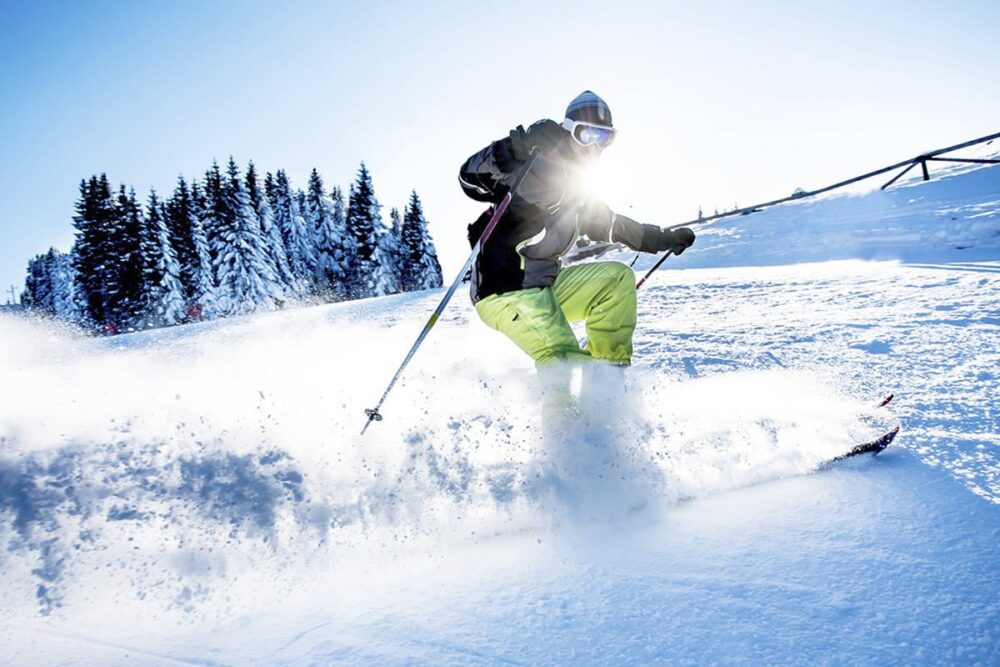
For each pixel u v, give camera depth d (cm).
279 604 154
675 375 358
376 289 3919
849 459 215
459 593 152
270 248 3628
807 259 1223
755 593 141
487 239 254
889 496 185
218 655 135
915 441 231
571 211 253
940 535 159
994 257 916
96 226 3509
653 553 164
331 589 159
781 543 163
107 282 3450
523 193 241
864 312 581
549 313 249
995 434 231
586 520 185
